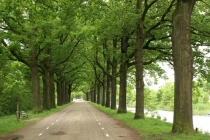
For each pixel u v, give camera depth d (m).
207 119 37.78
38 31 27.12
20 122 20.64
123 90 29.06
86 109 44.75
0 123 19.81
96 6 18.45
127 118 22.78
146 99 47.69
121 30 22.11
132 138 12.56
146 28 23.00
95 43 29.66
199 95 29.95
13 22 24.92
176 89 12.88
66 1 14.52
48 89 38.12
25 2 13.46
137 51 21.97
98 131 15.30
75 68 49.81
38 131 15.64
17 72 35.81
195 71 25.17
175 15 13.16
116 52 27.05
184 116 12.54
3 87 36.75
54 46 30.53
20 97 40.31
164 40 24.23
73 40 36.47
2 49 24.97
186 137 11.54
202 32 20.69
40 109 31.23
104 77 52.53
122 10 20.53
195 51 23.80
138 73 22.05
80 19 20.81
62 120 22.98
